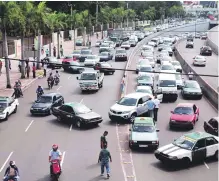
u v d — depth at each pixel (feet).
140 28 480.23
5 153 80.48
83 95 135.95
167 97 131.03
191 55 266.16
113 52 253.85
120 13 444.14
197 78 160.66
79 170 72.08
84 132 95.61
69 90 144.05
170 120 98.94
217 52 278.26
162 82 133.18
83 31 311.06
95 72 141.69
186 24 593.83
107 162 68.28
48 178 68.23
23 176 69.00
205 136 77.82
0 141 88.07
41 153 80.69
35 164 74.74
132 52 262.47
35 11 161.99
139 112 106.01
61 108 104.42
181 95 141.08
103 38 362.94
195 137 77.20
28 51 221.46
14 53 212.64
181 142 77.10
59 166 66.85
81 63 197.77
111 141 89.10
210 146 77.25
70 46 298.15
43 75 170.91
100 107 119.65
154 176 69.77
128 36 344.49
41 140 88.99
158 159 75.46
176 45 323.37
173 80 134.00
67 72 182.91
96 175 69.87
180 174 70.95
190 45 315.17
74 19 288.71
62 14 285.84
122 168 73.31
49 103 112.88
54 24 220.23
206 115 113.29
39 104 112.06
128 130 97.71
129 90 144.15
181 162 73.67
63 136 92.22
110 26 434.30
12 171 59.31
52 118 108.58
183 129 98.78
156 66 202.90
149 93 123.13
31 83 155.33
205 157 76.84
